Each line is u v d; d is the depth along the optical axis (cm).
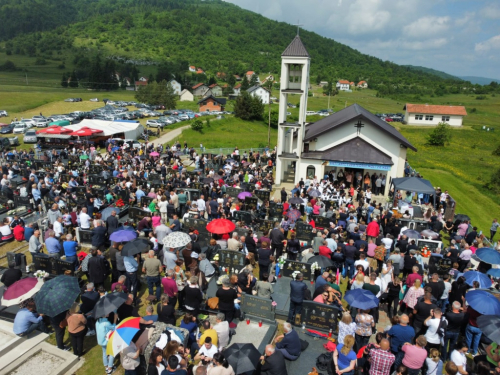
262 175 3322
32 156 3819
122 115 7950
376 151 3316
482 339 1196
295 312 1268
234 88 18225
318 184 2914
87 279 1554
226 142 6756
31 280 1168
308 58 3198
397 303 1336
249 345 930
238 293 1327
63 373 1085
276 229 1697
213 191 2425
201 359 948
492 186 4491
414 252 1569
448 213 2702
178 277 1302
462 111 9819
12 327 1228
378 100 17650
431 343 1067
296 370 1062
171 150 4441
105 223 1866
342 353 930
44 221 2017
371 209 2289
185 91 15112
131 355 970
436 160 6059
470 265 1659
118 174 2984
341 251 1603
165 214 2075
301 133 3344
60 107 9450
